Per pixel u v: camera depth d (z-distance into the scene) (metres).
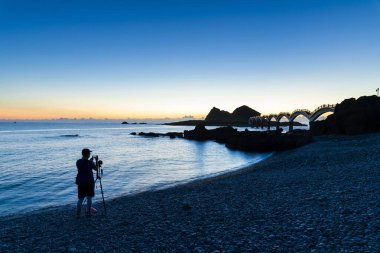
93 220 13.17
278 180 21.66
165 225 11.43
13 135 153.62
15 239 11.27
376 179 17.19
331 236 8.46
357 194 13.61
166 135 146.38
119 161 48.66
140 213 14.16
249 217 11.51
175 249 8.62
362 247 7.47
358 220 9.67
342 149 41.12
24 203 21.52
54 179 31.92
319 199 13.40
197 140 115.81
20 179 31.91
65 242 10.14
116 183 28.94
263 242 8.52
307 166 28.83
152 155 59.03
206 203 15.26
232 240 8.95
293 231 9.24
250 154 58.38
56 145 88.88
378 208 10.83
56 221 13.91
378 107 68.31
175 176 33.06
